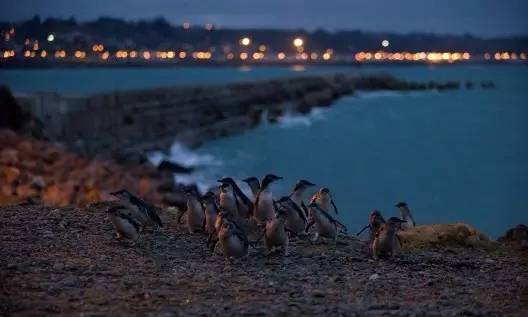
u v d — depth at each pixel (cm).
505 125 6725
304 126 6397
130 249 1252
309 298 996
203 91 6619
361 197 3047
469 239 1393
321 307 948
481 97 10875
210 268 1154
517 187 3344
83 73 16900
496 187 3341
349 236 1431
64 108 4550
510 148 4944
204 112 6131
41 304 919
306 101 8244
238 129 5816
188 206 1384
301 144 5138
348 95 10538
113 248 1252
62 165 3247
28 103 4356
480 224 2612
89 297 961
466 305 993
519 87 13900
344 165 4078
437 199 3041
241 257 1198
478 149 4909
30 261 1129
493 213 2781
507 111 8400
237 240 1188
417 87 12350
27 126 4075
